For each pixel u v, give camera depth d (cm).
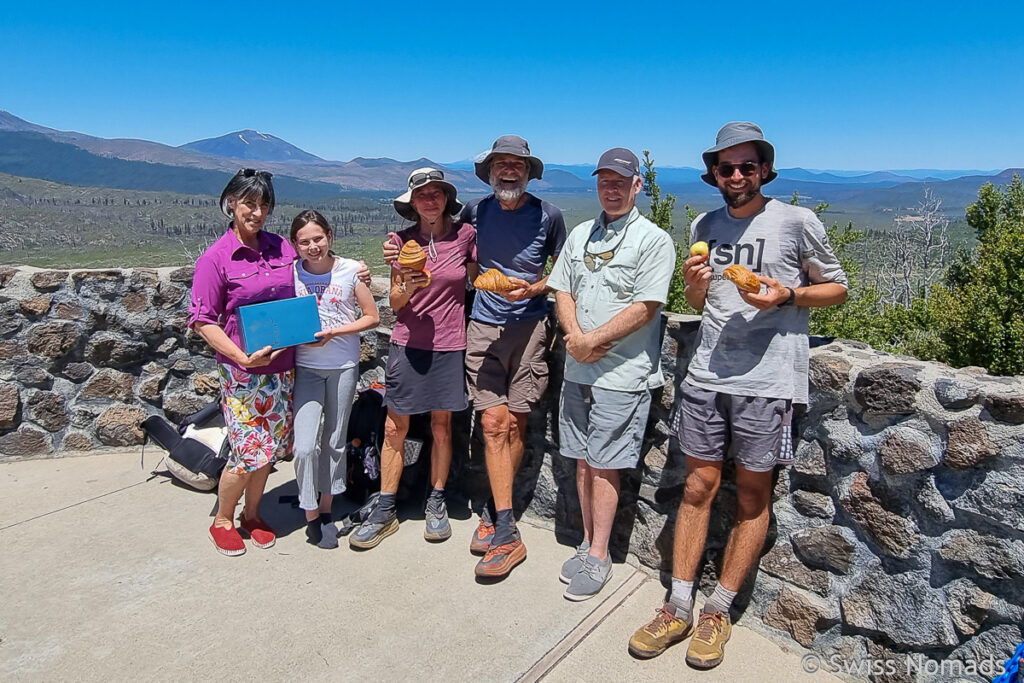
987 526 183
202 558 283
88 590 258
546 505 317
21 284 366
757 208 219
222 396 279
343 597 257
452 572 276
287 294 279
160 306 386
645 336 247
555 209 277
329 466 293
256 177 264
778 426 214
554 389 303
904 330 1481
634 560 282
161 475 366
